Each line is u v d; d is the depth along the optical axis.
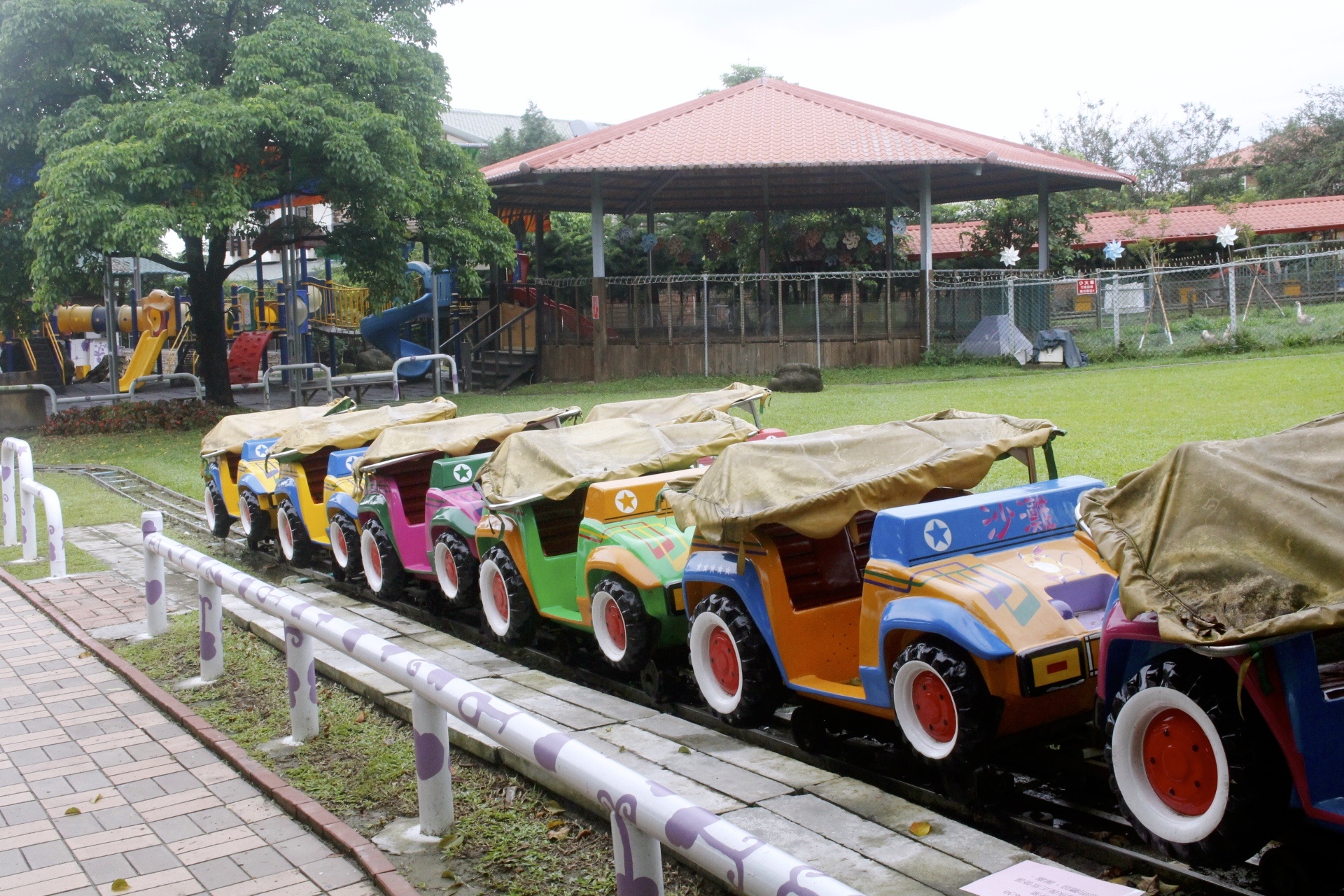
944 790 4.71
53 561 10.64
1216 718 3.57
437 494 8.45
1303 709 3.43
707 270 34.31
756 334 26.16
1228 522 3.70
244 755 5.82
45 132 18.95
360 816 5.07
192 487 15.62
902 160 23.89
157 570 8.33
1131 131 49.81
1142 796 3.90
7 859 4.80
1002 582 4.57
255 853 4.75
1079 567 4.91
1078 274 32.53
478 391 26.36
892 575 4.83
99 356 36.88
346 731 6.15
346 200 19.97
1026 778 5.03
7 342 33.03
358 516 9.50
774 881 2.65
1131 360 23.52
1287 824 3.69
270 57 19.27
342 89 19.97
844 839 4.30
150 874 4.59
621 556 6.39
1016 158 26.61
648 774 5.12
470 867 4.49
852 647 5.56
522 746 3.75
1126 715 3.89
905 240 33.97
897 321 26.06
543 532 7.80
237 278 55.50
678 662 6.57
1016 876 3.83
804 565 5.75
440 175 21.72
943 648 4.57
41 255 17.97
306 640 6.00
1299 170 46.69
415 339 31.75
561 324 27.25
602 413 9.12
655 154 24.89
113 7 18.62
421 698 4.70
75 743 6.27
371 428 10.70
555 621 7.46
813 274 25.70
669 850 4.38
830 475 5.49
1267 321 24.58
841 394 19.95
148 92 19.11
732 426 7.94
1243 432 11.32
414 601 9.43
